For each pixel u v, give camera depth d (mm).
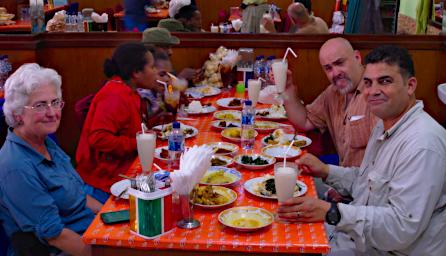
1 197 1896
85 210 2166
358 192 2244
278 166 1856
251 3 4902
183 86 3457
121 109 2660
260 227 1714
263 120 3197
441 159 1847
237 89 3910
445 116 4246
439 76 4188
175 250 1680
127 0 4934
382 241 1824
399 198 1837
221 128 2926
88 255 1883
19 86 1924
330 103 3035
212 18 6961
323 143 4168
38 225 1869
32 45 4113
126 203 1946
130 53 2797
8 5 5387
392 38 4164
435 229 1888
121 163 2717
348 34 4191
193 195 1907
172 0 4551
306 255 1717
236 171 2248
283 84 2842
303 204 1809
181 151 2273
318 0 6359
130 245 1663
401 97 1973
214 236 1690
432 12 4242
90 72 4410
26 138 1997
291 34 4242
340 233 2252
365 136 2693
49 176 2002
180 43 4305
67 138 4527
